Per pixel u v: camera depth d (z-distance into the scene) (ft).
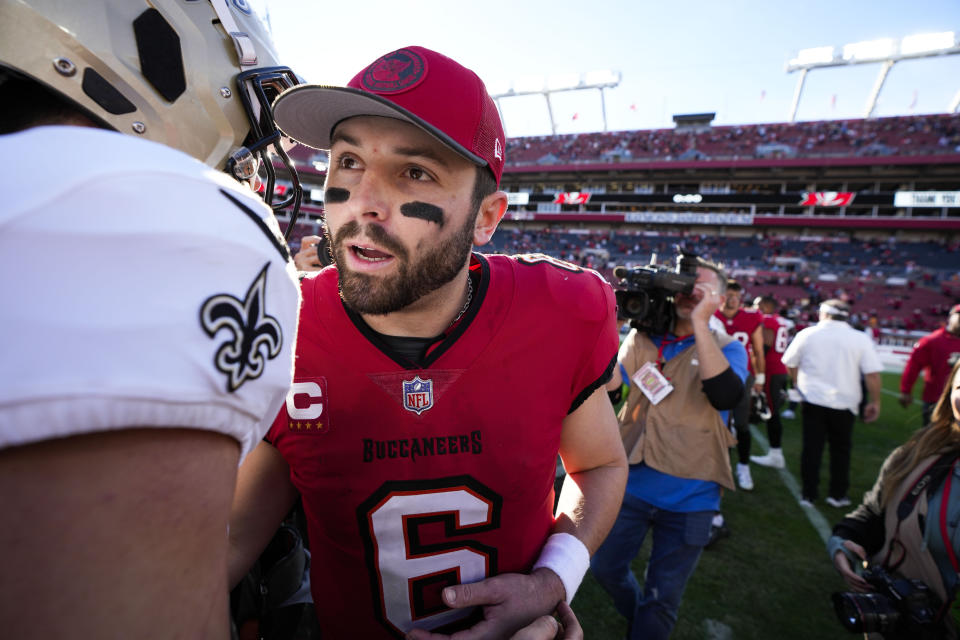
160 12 1.90
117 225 0.84
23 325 0.73
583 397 2.99
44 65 1.47
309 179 84.79
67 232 0.78
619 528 6.25
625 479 3.38
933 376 13.12
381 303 2.20
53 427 0.73
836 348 10.75
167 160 0.98
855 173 84.23
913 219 79.61
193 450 0.93
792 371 12.01
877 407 11.09
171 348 0.87
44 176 0.80
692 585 7.86
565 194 90.38
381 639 2.72
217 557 0.99
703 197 87.30
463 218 2.26
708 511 5.88
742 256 84.69
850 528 5.22
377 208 2.09
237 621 2.88
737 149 90.58
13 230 0.74
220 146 2.22
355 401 2.45
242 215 1.10
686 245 88.89
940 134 79.77
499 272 2.77
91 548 0.76
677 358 6.35
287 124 2.38
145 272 0.86
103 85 1.63
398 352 2.50
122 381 0.78
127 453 0.82
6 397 0.70
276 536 3.27
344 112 2.11
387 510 2.50
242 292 1.04
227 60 2.27
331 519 2.57
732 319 12.64
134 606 0.80
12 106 1.49
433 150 2.07
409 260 2.16
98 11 1.64
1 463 0.71
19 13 1.42
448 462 2.50
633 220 90.12
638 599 6.27
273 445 2.86
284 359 1.20
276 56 2.79
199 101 2.07
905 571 4.60
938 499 4.40
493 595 2.43
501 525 2.65
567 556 2.80
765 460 13.37
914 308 66.39
